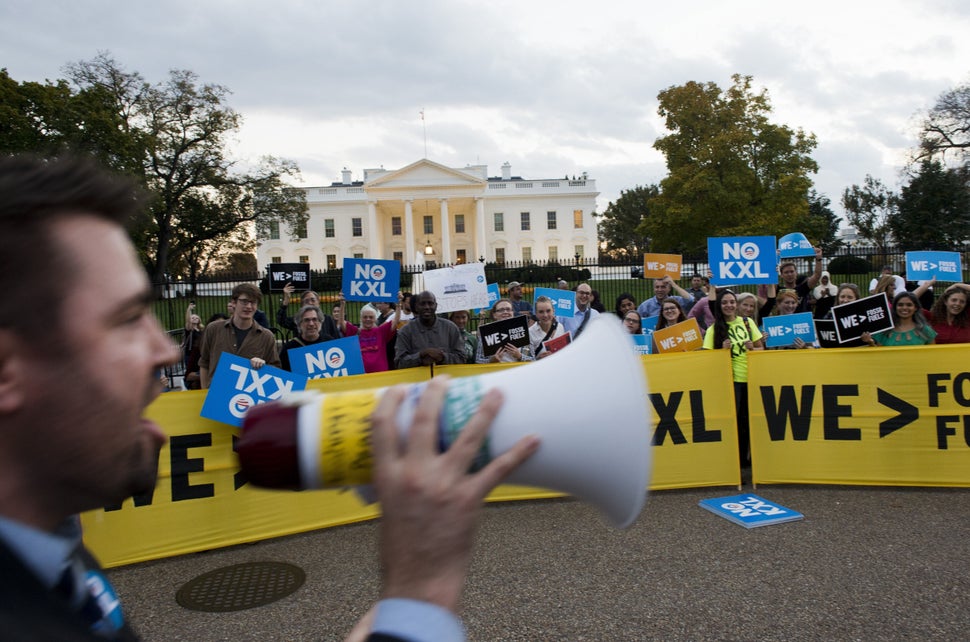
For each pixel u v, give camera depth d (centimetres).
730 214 3444
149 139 3161
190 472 462
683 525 459
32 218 53
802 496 520
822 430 546
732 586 364
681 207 3406
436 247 6956
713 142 3341
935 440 530
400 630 57
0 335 52
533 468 71
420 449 64
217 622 353
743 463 605
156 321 65
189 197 3819
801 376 549
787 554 403
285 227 6838
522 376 73
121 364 57
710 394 551
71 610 57
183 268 4188
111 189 60
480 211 6606
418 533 61
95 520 435
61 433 55
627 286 2145
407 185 6531
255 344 560
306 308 642
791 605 341
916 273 874
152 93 3438
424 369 535
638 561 402
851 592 351
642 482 74
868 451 540
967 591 347
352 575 407
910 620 321
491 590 373
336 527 499
